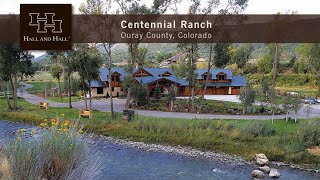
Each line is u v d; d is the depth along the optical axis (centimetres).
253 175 1984
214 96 6662
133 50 4309
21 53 4553
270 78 8100
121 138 2956
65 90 7250
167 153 2519
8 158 874
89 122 3341
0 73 4425
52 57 4656
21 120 3753
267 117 3903
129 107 4753
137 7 3828
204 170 2086
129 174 1911
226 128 2936
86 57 4178
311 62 5947
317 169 2195
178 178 1881
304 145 2533
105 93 6444
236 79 7212
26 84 9575
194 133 2916
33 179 837
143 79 5988
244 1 4331
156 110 4544
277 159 2388
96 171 1234
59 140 928
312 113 4338
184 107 4734
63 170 895
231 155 2494
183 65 6750
